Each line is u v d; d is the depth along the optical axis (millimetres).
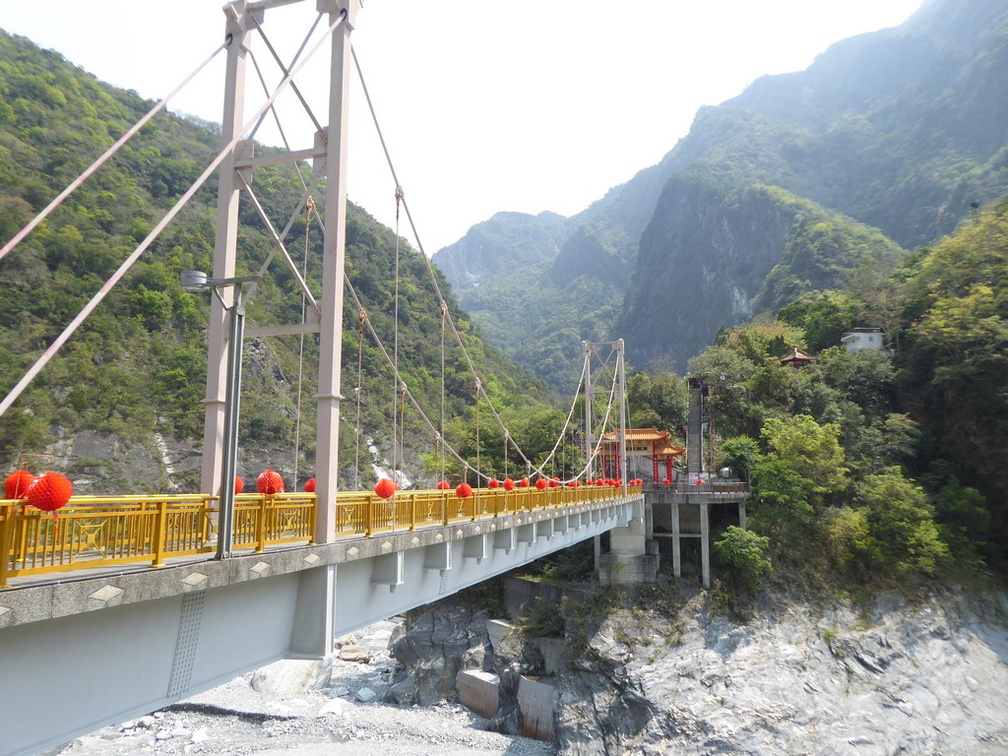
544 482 25859
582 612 36438
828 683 30641
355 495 12477
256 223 75438
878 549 35344
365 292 81000
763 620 34250
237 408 9148
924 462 42031
